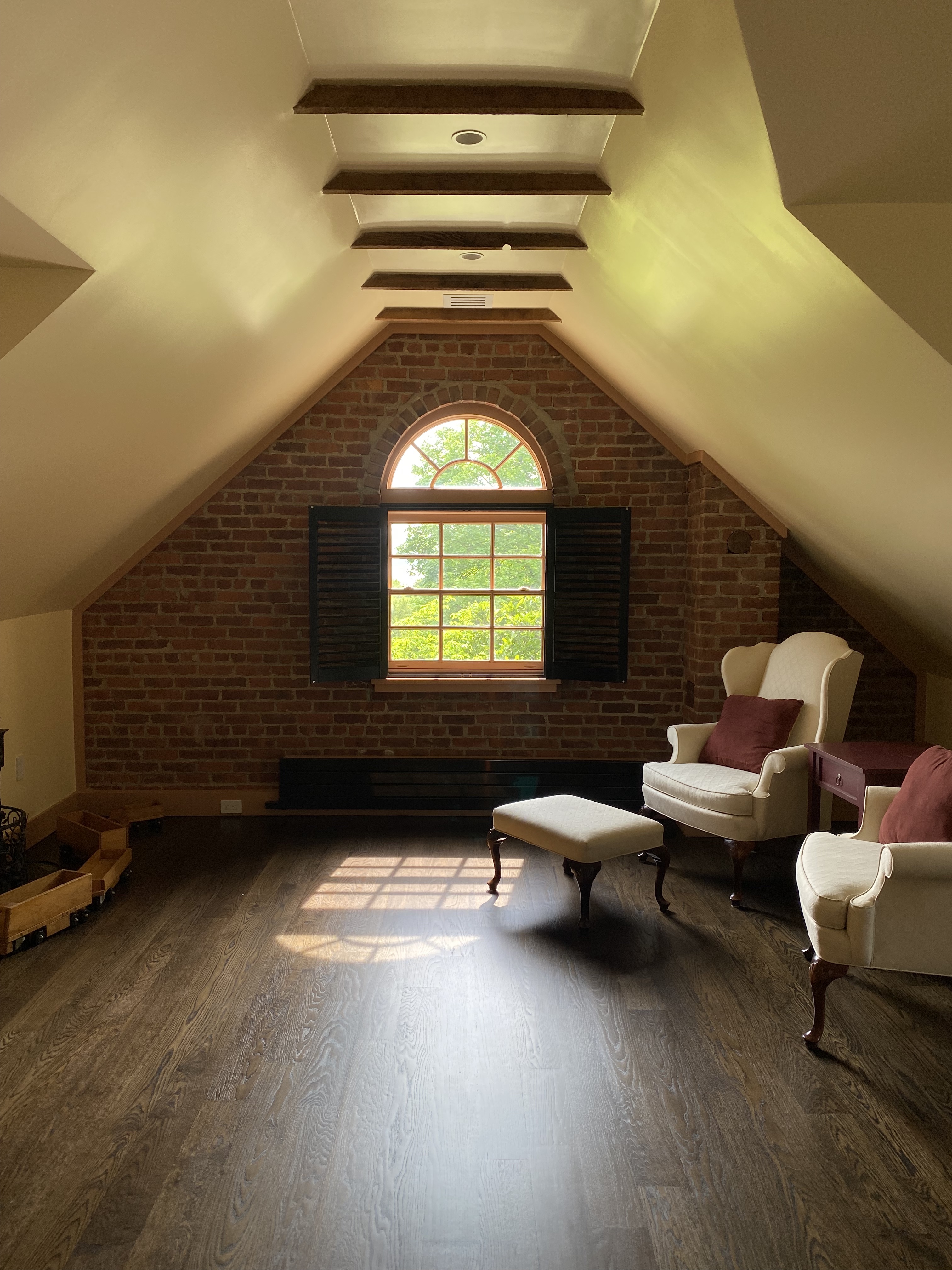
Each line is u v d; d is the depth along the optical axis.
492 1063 2.96
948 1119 2.68
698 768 4.77
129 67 1.88
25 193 2.01
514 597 5.94
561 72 2.51
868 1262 2.11
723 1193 2.35
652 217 3.10
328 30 2.30
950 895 2.97
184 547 5.70
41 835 5.20
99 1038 3.10
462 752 5.87
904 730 5.72
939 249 2.36
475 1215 2.27
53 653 5.43
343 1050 3.03
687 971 3.64
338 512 5.61
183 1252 2.13
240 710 5.80
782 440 3.97
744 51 1.92
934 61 1.85
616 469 5.75
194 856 5.01
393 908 4.29
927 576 4.12
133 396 3.46
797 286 2.70
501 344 5.69
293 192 3.08
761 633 5.36
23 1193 2.33
